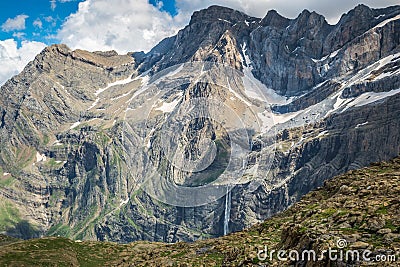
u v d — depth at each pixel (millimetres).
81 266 130375
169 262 81938
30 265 126250
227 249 76250
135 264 98000
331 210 50688
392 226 40688
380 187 55875
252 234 80938
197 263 72562
